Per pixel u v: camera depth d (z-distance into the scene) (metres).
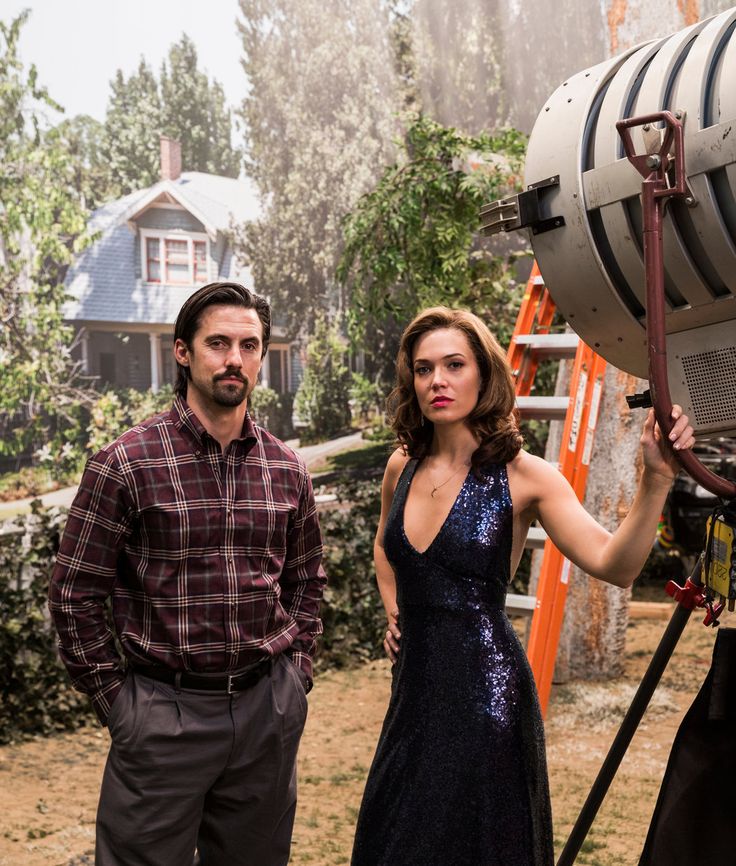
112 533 2.37
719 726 1.97
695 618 7.34
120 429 6.33
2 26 5.83
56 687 5.17
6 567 5.09
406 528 2.45
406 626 2.44
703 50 1.68
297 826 3.95
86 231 6.20
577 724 5.22
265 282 6.69
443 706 2.32
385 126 6.98
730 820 1.94
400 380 2.56
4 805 4.12
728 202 1.61
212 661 2.37
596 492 5.78
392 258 6.23
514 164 6.31
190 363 2.42
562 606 4.06
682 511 7.69
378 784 2.39
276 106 6.72
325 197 6.88
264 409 6.63
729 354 1.74
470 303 6.54
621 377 5.67
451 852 2.27
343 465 6.89
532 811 2.31
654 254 1.65
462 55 7.09
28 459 5.98
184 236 6.52
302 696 2.57
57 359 6.10
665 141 1.64
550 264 1.91
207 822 2.53
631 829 3.91
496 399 2.43
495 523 2.36
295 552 2.68
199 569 2.38
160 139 6.37
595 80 1.86
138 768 2.36
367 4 6.86
